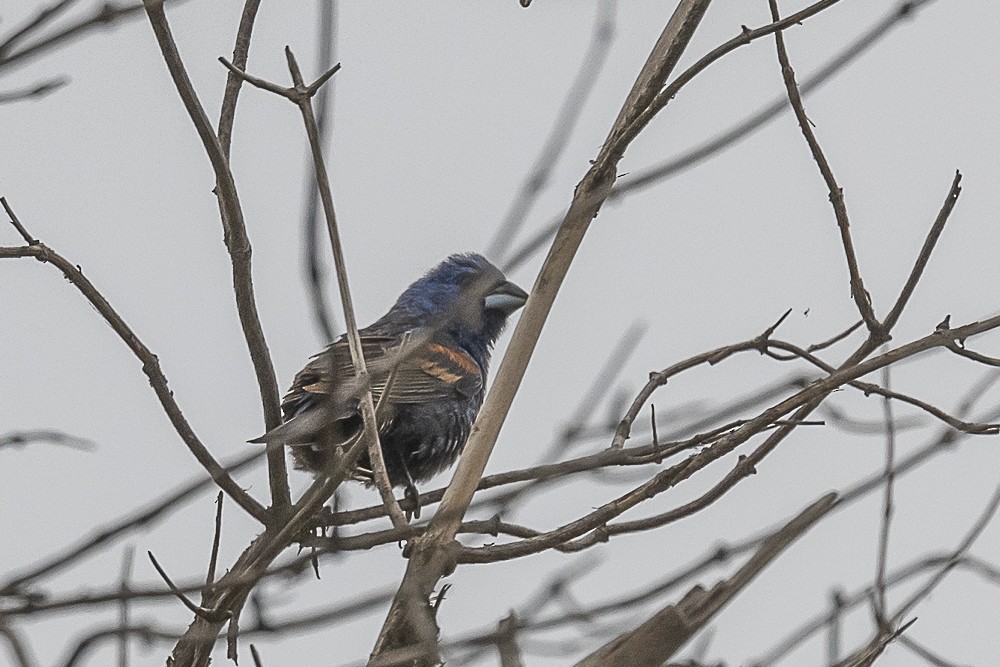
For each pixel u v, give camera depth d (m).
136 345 9.03
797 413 9.34
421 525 8.10
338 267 9.09
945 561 8.38
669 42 9.09
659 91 9.14
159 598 6.82
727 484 8.89
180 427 9.02
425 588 8.35
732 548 6.98
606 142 9.27
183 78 8.59
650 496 8.73
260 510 9.36
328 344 7.46
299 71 8.55
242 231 9.09
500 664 6.54
